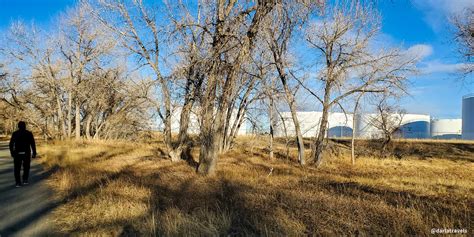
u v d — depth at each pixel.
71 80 35.03
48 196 9.04
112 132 38.28
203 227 6.27
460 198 10.34
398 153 31.81
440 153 33.12
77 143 30.80
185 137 18.56
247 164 19.45
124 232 6.17
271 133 23.70
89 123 37.22
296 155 26.69
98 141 33.44
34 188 10.16
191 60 13.27
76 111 36.97
